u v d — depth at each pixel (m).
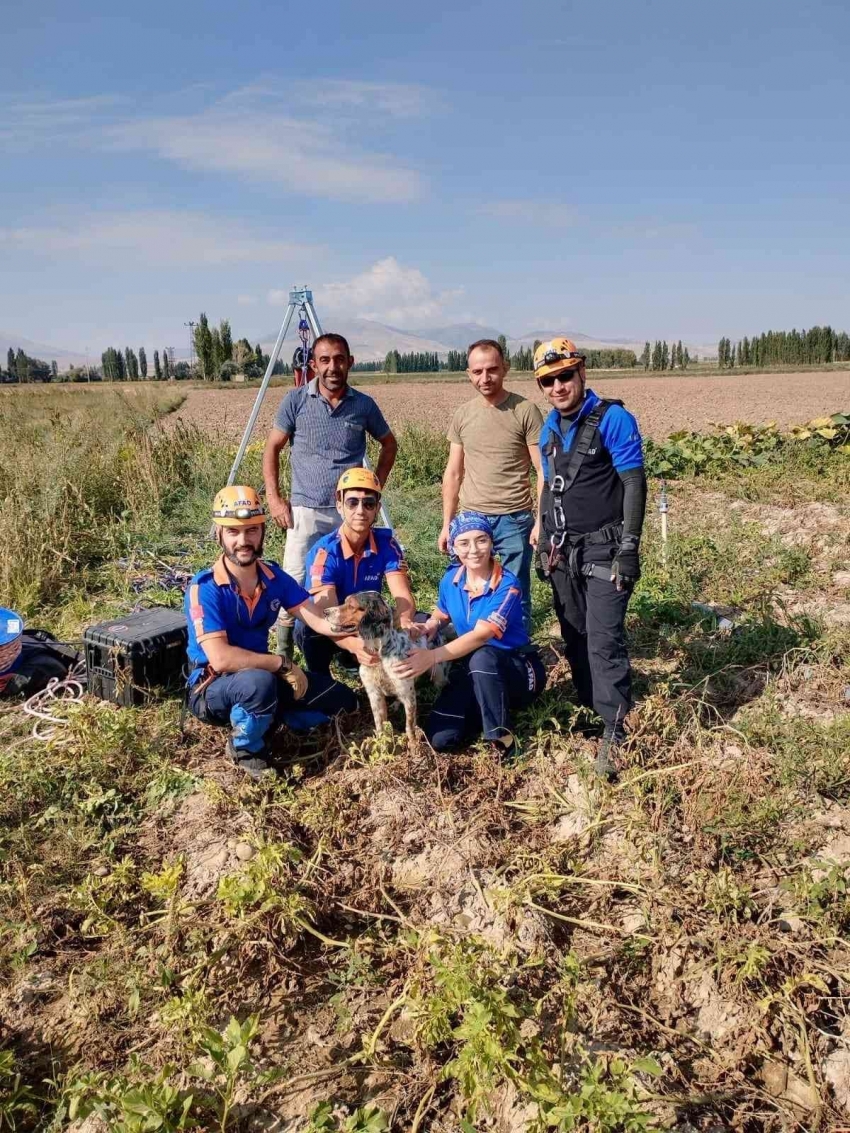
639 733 4.46
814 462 12.34
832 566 7.39
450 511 5.62
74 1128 2.72
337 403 5.39
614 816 3.93
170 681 5.27
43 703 5.27
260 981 3.25
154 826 4.12
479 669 4.43
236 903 3.25
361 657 4.39
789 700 4.98
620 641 4.18
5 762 4.43
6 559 7.23
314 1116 2.58
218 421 21.89
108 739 4.51
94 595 7.42
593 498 4.16
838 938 3.14
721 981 3.09
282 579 4.58
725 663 5.50
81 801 4.22
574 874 3.64
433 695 5.21
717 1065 2.83
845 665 5.35
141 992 3.15
